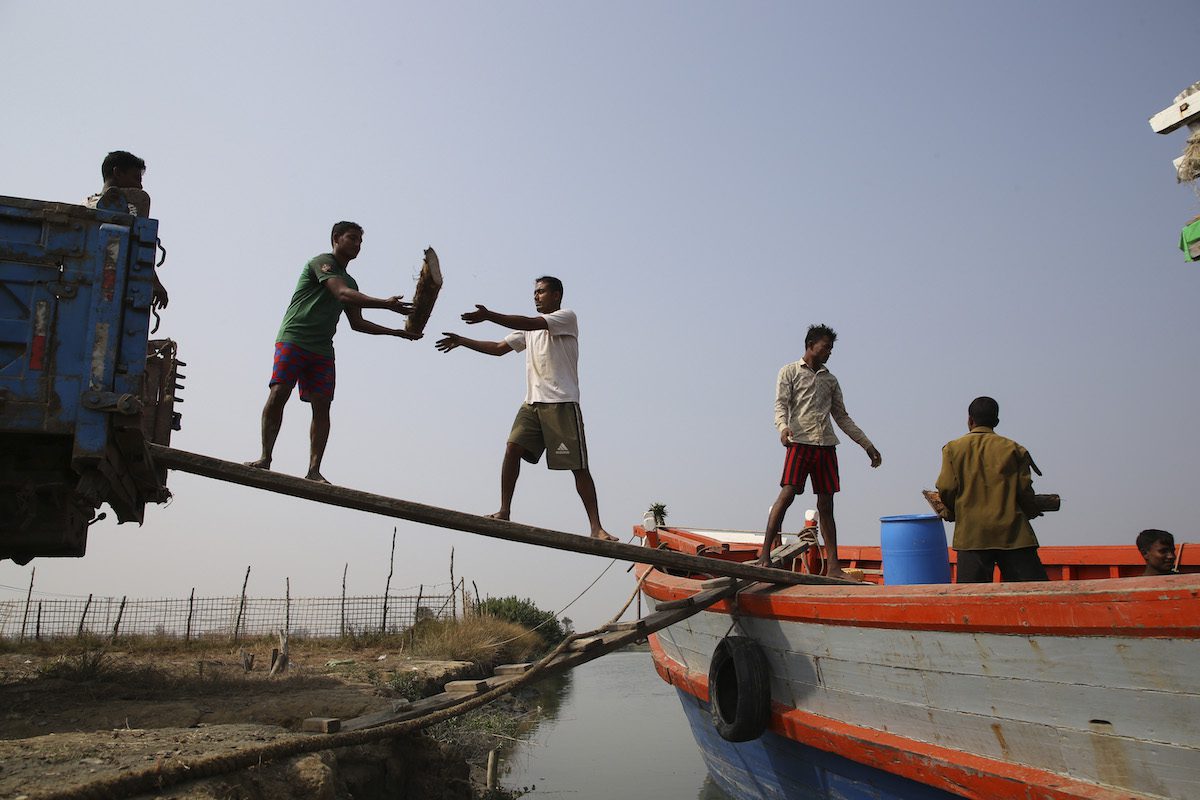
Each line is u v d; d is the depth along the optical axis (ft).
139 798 11.54
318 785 13.79
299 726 19.30
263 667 35.68
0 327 15.25
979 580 15.81
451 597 63.05
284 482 17.15
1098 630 10.80
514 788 30.32
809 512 25.30
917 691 14.25
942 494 16.46
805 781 19.19
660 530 31.19
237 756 13.29
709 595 19.81
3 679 24.43
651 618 19.92
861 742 15.53
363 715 19.88
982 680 12.84
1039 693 11.93
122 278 15.93
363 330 19.83
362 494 17.42
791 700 18.26
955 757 13.53
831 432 20.18
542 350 19.57
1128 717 10.78
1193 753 10.07
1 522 16.62
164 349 19.94
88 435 15.11
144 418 19.16
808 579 19.03
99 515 19.03
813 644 16.97
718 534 35.78
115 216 16.21
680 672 27.35
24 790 10.79
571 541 18.17
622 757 36.47
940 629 13.32
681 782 31.48
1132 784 10.83
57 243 15.79
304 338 18.65
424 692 37.35
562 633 90.74
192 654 42.98
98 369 15.40
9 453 16.28
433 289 17.90
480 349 20.21
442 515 17.69
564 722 47.50
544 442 19.44
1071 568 24.95
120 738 14.71
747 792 25.05
